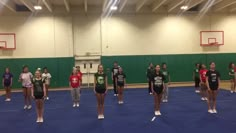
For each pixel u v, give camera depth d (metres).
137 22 17.64
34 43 16.78
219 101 10.95
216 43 18.27
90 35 17.25
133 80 17.64
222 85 16.59
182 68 18.05
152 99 11.95
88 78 17.34
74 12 17.03
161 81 8.65
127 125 7.45
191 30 18.11
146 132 6.70
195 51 18.19
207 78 8.79
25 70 10.11
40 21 16.78
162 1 14.83
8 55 16.66
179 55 18.00
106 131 6.88
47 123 7.88
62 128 7.28
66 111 9.66
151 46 17.80
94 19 17.25
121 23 17.48
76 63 17.25
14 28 16.62
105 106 10.41
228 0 15.96
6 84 12.35
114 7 15.41
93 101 11.77
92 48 17.30
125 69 17.55
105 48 17.39
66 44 17.00
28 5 13.70
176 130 6.82
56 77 16.97
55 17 16.86
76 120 8.22
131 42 17.61
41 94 7.96
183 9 16.45
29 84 10.06
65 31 16.95
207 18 18.23
